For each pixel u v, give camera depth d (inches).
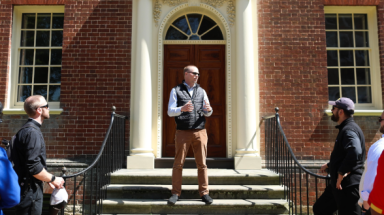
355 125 127.1
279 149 190.5
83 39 223.0
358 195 120.5
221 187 173.2
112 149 191.0
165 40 228.7
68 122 216.4
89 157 213.3
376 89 226.8
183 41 229.8
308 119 217.3
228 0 226.7
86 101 217.9
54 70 231.3
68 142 215.0
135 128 208.2
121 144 207.5
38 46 233.1
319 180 211.5
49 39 234.1
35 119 111.2
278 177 182.1
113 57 221.3
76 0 226.8
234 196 171.0
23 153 105.1
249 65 211.8
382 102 222.2
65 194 114.1
